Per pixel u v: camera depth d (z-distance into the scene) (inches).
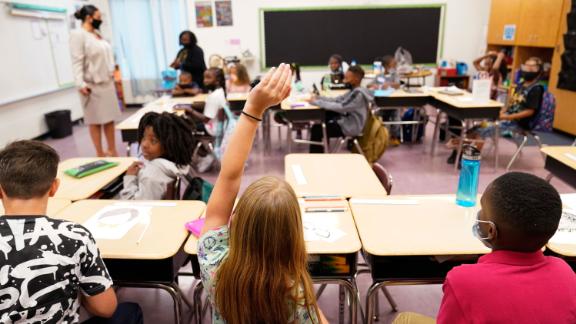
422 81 292.2
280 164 185.0
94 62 171.3
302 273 34.9
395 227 69.2
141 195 88.0
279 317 34.4
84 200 82.4
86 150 213.0
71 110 261.0
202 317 83.6
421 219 72.0
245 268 33.5
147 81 311.1
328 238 65.9
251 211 33.1
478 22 288.4
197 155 173.9
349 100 163.2
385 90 204.8
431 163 184.1
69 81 256.4
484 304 37.0
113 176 97.2
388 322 86.2
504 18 262.4
